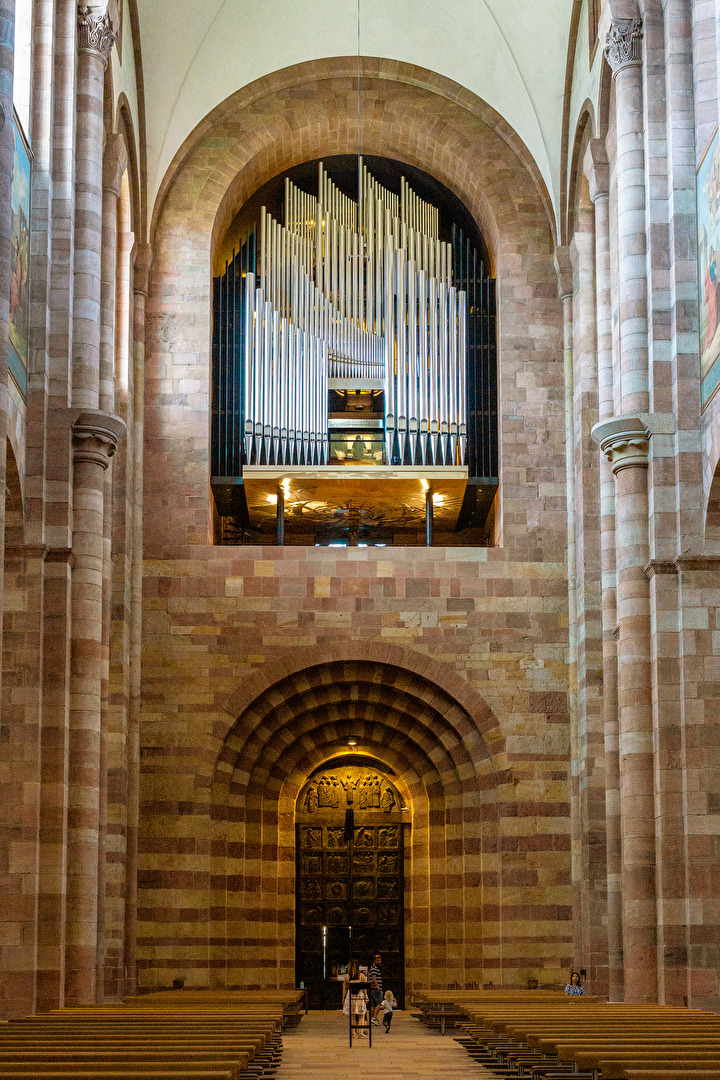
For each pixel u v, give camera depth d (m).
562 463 32.47
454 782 32.47
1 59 18.70
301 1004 32.41
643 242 24.55
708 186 23.00
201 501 32.00
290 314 34.22
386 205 35.44
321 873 34.47
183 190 33.47
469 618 31.62
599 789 29.70
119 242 31.44
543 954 30.14
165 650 31.25
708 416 22.95
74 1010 20.33
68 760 22.95
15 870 21.61
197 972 29.83
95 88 25.03
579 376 31.58
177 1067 12.04
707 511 23.06
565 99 31.97
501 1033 19.81
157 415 32.38
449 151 34.19
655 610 23.17
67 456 23.16
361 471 33.03
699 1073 11.29
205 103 33.19
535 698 31.30
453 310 34.31
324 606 31.58
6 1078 11.27
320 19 32.88
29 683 22.23
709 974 21.91
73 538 23.44
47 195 23.47
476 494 34.25
